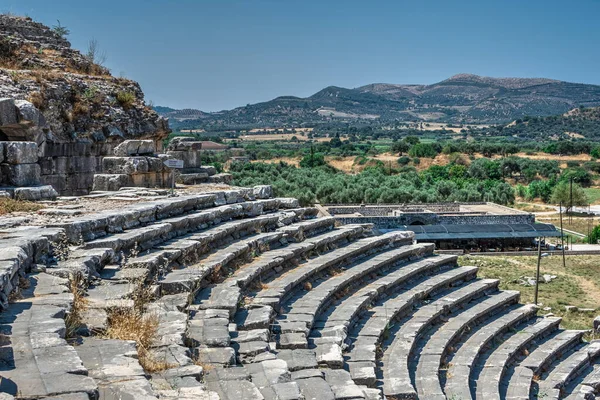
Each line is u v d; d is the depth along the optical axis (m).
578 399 17.11
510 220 66.25
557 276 43.25
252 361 9.77
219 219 17.84
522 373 17.17
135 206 15.75
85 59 32.78
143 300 10.66
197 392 7.44
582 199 89.50
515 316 20.56
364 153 182.25
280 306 13.62
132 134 29.89
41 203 17.14
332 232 21.20
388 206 71.25
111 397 6.66
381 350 14.28
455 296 19.94
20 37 30.52
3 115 19.53
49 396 6.18
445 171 124.56
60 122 26.27
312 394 9.36
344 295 16.73
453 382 14.70
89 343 8.12
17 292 9.00
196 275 12.46
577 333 21.16
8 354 7.04
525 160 140.00
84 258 11.12
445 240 59.09
